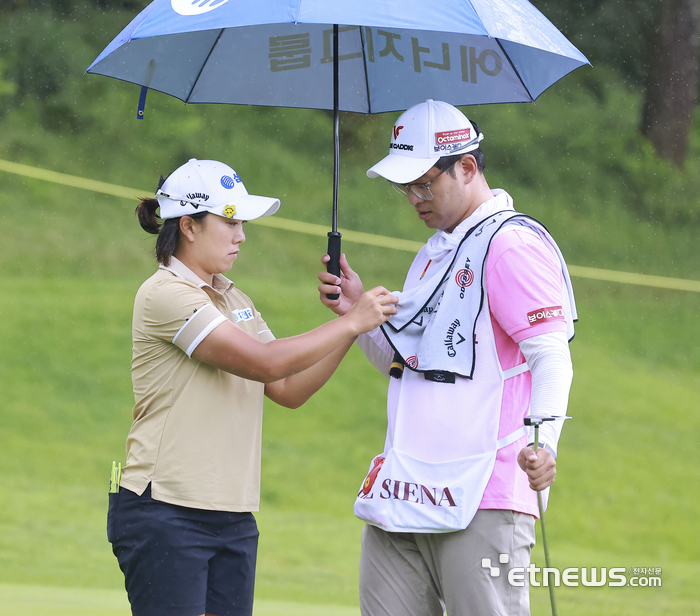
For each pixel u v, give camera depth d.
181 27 9.62
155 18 9.92
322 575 23.75
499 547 9.52
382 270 60.81
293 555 25.95
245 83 12.49
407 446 9.88
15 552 23.86
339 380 46.22
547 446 9.06
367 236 65.19
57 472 33.91
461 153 10.00
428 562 10.19
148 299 10.13
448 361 9.69
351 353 49.41
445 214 10.23
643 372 52.44
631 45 89.44
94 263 57.84
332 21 9.14
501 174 76.50
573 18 90.75
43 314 49.47
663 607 21.91
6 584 19.77
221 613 10.40
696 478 38.47
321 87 12.62
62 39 79.81
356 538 28.89
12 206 62.75
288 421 41.78
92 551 24.73
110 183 67.94
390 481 9.84
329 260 11.03
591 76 88.56
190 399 10.09
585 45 89.81
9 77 75.81
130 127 74.38
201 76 12.35
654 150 82.31
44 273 55.56
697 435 43.75
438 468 9.67
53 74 76.62
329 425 41.72
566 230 70.94
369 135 78.50
